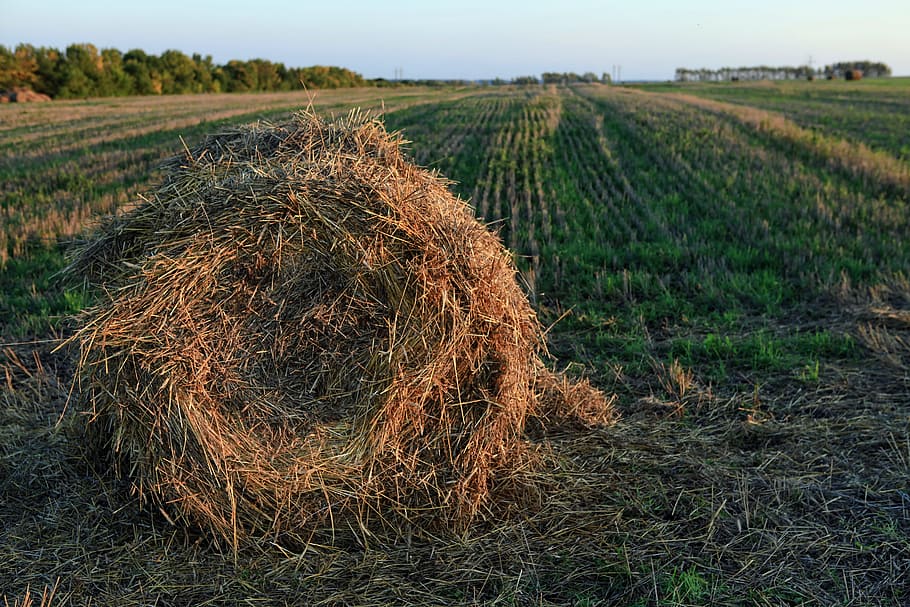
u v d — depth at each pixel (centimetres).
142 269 314
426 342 322
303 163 343
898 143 1784
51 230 926
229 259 321
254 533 335
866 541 329
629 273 752
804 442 417
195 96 5428
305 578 314
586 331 610
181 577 314
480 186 1261
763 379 506
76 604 295
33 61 5612
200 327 322
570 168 1452
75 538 334
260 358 332
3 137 2156
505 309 344
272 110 3069
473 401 341
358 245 321
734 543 330
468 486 346
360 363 330
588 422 437
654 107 2945
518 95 4512
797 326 604
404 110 3028
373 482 337
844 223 939
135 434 328
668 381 499
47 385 490
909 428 427
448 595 303
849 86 5909
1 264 781
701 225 948
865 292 665
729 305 661
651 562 317
